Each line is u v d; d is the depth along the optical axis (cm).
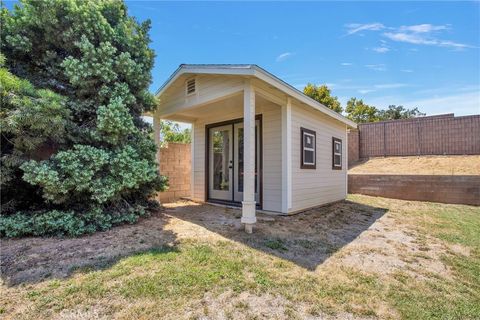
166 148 767
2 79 331
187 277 253
